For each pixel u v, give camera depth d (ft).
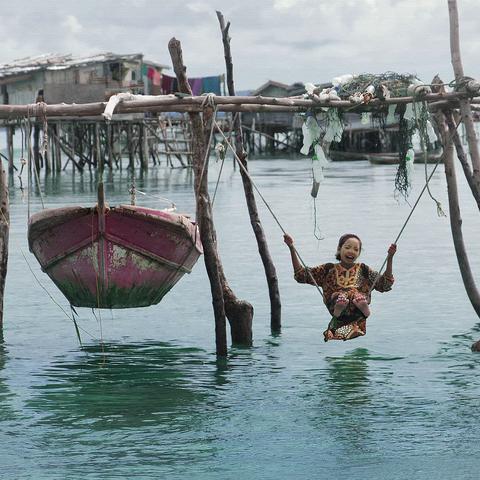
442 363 34.60
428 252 65.00
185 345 38.45
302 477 23.30
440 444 25.50
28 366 34.96
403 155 38.70
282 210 101.14
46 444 25.86
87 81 177.99
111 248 37.04
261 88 231.91
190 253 39.88
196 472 23.70
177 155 194.39
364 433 26.55
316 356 36.11
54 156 182.39
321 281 34.58
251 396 30.53
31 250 39.55
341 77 37.96
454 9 38.29
